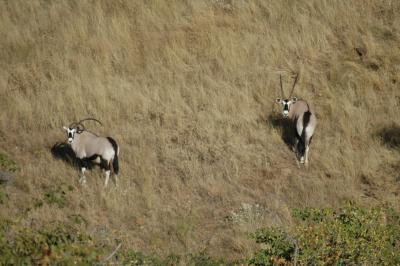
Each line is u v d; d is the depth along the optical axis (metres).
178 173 53.34
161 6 76.69
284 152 56.91
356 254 35.16
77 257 24.17
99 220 46.06
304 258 33.88
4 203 46.19
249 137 58.19
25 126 59.47
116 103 62.03
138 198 49.09
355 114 60.34
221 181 52.09
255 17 75.25
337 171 53.31
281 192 51.22
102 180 51.16
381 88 64.88
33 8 78.81
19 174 50.94
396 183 52.22
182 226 45.16
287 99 57.41
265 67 68.31
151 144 57.09
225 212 48.69
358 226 36.41
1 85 64.81
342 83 65.88
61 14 77.62
